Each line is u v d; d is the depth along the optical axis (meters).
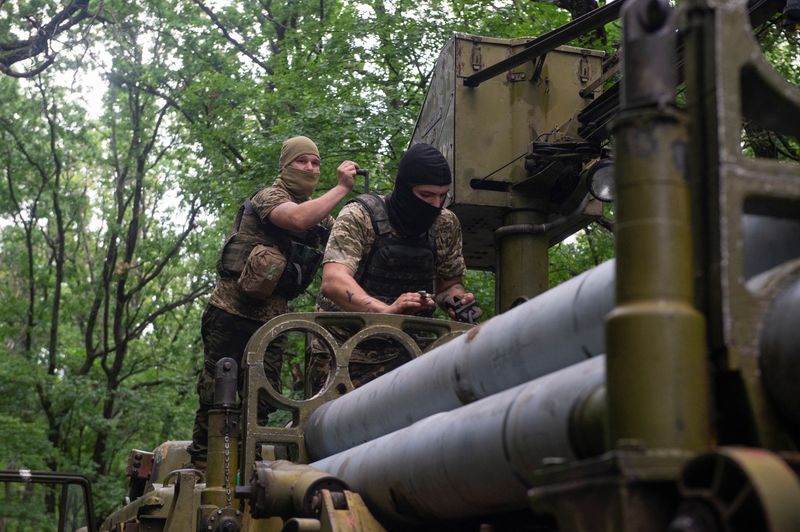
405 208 4.28
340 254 4.26
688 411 1.47
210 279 23.83
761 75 1.66
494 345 2.38
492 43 5.98
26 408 23.36
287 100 14.16
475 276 11.86
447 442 2.24
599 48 9.95
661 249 1.50
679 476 1.42
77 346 28.16
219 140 17.33
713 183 1.60
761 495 1.31
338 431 3.28
